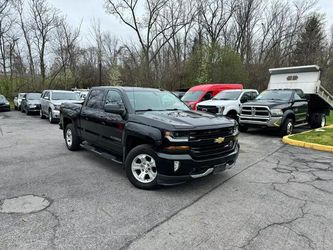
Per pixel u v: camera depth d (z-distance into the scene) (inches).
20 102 862.5
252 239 122.3
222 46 1011.9
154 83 1104.2
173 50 1309.1
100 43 1603.1
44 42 1386.6
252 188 186.4
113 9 1273.4
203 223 136.3
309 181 202.5
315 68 474.0
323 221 139.9
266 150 312.3
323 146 310.8
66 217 139.8
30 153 281.0
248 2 1386.6
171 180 164.4
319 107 502.3
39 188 179.9
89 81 1678.2
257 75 1100.5
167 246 116.0
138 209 150.8
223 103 456.8
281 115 389.4
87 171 219.1
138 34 1298.0
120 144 204.4
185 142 161.8
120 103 209.9
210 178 206.7
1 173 211.3
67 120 303.0
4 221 134.4
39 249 112.0
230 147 186.9
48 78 1424.7
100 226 131.6
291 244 118.9
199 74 1002.7
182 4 1318.9
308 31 1413.6
